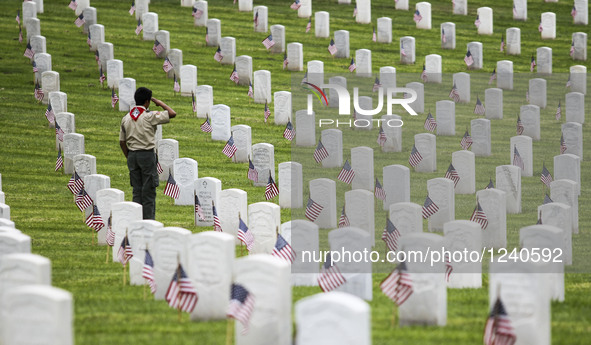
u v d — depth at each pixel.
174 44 110.06
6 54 102.88
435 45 114.44
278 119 82.94
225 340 30.67
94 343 30.42
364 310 24.45
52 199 62.91
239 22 120.50
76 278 43.00
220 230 49.66
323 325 24.83
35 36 99.38
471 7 133.88
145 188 50.44
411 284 32.22
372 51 110.88
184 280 32.28
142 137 50.00
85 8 114.81
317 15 114.19
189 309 32.41
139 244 41.41
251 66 96.38
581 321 34.78
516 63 108.69
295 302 37.88
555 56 112.75
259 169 65.88
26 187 65.69
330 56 107.31
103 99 89.81
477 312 36.00
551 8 134.12
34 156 73.69
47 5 123.50
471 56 101.75
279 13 125.69
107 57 97.62
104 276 43.59
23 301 26.19
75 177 57.66
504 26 125.06
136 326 32.69
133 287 41.00
